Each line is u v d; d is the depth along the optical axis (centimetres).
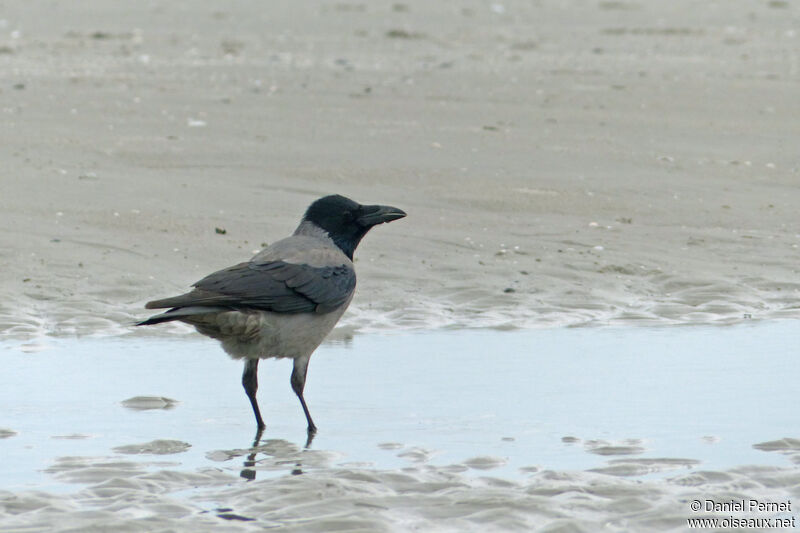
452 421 977
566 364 1141
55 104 2289
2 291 1351
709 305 1377
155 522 745
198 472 854
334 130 2156
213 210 1658
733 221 1683
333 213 1102
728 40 3544
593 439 924
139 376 1109
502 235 1609
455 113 2328
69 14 3775
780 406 999
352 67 2861
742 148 2083
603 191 1806
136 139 2030
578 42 3466
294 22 3753
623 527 746
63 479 837
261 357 1012
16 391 1050
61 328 1264
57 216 1595
